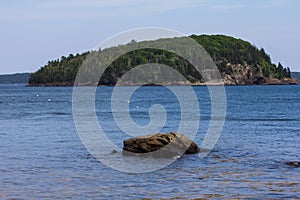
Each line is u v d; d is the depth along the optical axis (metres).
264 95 141.00
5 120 59.06
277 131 45.75
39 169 24.97
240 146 34.53
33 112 75.38
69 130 46.34
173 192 19.91
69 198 18.92
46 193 19.69
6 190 20.17
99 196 19.23
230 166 25.94
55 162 27.12
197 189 20.42
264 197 19.00
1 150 32.06
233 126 51.31
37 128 48.31
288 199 18.69
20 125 51.81
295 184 21.25
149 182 21.86
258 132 44.88
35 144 35.38
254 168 25.31
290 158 28.83
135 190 20.27
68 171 24.44
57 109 83.38
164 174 23.75
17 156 29.36
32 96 144.12
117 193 19.73
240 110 79.56
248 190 20.17
